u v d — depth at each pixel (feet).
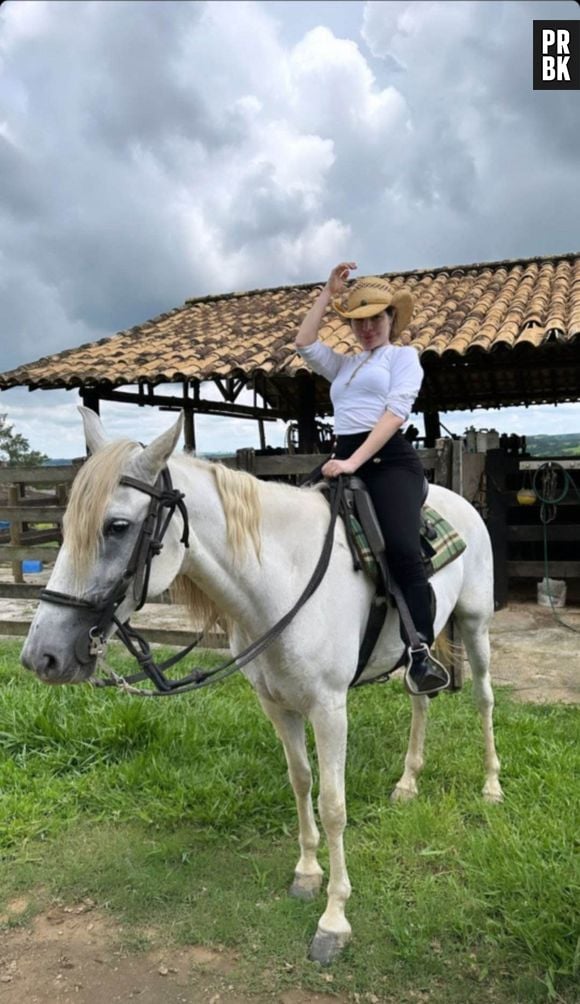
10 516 20.40
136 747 12.16
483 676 10.53
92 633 5.98
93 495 5.95
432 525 9.04
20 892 8.66
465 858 8.75
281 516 7.39
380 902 8.06
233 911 8.05
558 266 30.50
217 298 38.65
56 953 7.63
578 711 13.83
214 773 11.01
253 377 24.25
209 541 6.86
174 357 26.63
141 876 8.74
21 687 15.06
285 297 35.83
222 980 7.12
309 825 8.30
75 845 9.57
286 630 6.98
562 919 7.51
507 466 25.02
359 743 12.18
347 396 8.42
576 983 6.88
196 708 13.47
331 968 7.18
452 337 23.48
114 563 6.03
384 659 8.48
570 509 27.68
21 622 20.45
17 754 12.03
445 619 9.34
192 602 7.66
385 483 8.04
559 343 21.42
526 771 10.99
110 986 7.12
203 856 9.16
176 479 6.64
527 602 25.04
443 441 15.31
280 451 34.73
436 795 10.48
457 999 6.73
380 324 8.34
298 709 7.54
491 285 29.43
